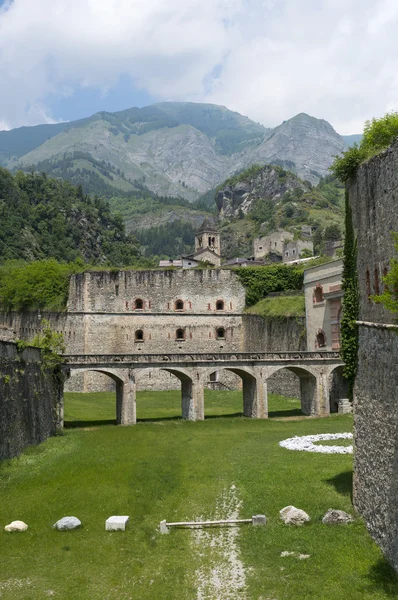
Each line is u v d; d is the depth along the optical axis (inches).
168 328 3774.6
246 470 1494.8
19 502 1236.5
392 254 944.9
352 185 1160.2
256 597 814.5
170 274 3833.7
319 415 2605.8
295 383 3149.6
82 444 1904.5
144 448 1829.5
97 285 3722.9
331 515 1043.3
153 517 1175.6
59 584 876.0
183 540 1043.3
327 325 2965.1
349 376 1139.3
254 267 3956.7
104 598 834.8
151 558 968.9
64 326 3777.1
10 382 1633.9
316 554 923.4
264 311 3631.9
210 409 2957.7
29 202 7770.7
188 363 2561.5
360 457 1047.6
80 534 1071.0
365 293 1074.1
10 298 4168.3
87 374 3585.1
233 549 989.8
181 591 848.3
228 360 2598.4
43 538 1050.1
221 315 3855.8
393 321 914.1
